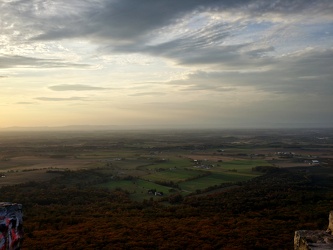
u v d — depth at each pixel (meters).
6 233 9.27
